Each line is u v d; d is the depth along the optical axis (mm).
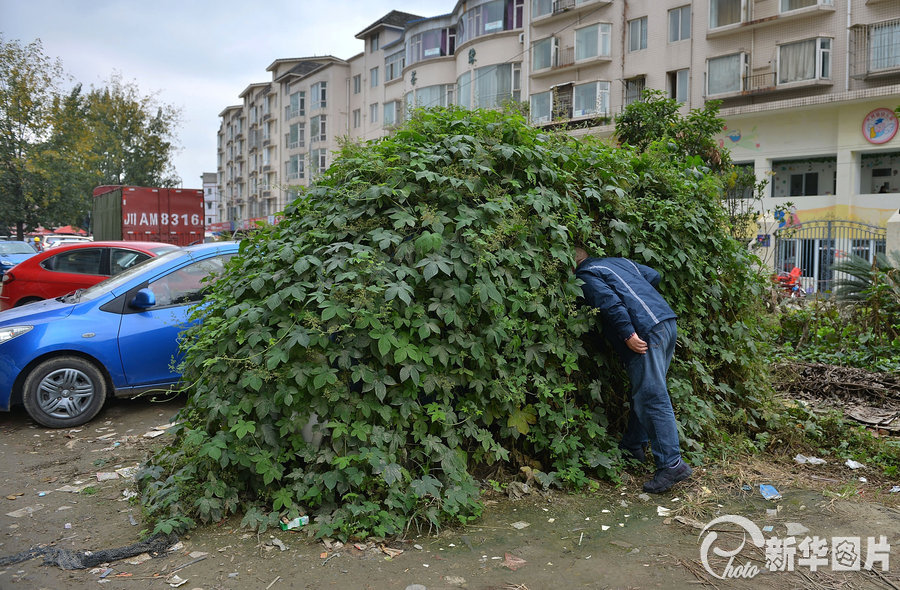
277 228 4535
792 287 15250
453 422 3854
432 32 38250
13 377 5699
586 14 29641
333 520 3498
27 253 20531
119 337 6027
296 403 3709
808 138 24016
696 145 10273
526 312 4238
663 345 4156
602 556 3279
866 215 22875
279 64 62812
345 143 4648
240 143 80625
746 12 24844
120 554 3297
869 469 4656
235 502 3689
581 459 4305
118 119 51281
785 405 5824
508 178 4391
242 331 3830
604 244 4723
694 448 4695
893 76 22328
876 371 7434
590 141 5074
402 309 3828
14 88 33812
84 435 5660
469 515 3701
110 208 20422
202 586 3016
